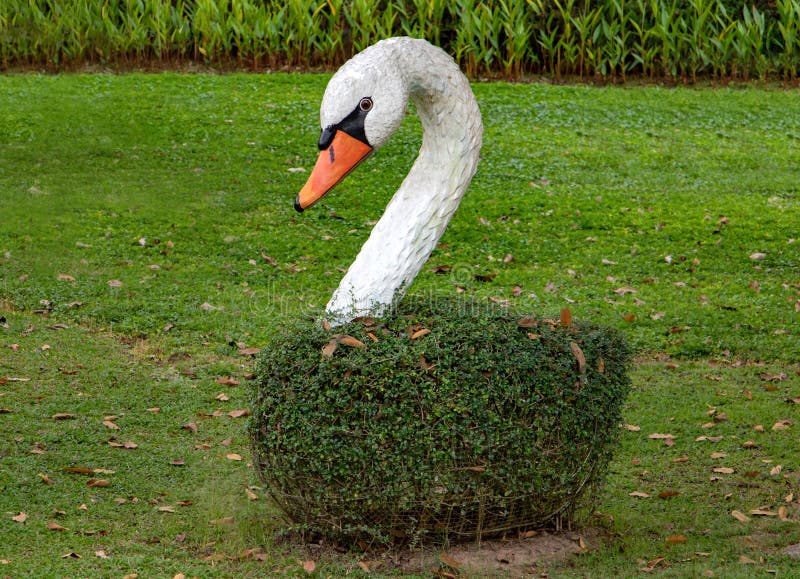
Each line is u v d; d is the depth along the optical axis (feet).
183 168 47.50
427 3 62.28
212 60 63.87
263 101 57.21
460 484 17.47
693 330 32.30
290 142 51.44
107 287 34.22
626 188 47.44
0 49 61.93
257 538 19.10
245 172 47.21
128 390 26.91
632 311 33.86
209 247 38.83
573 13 63.52
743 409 26.71
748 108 59.11
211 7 62.49
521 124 55.62
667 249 40.14
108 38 62.90
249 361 29.45
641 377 29.14
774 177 49.21
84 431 24.20
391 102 17.84
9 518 19.42
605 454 19.21
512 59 62.54
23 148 48.55
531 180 48.03
